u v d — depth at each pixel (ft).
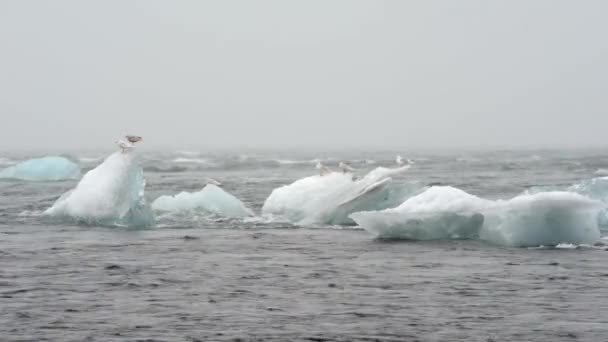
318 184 156.35
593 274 95.35
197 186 245.04
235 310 77.87
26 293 85.30
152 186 245.24
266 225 142.51
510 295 84.33
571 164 394.52
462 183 243.60
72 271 97.81
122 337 68.59
